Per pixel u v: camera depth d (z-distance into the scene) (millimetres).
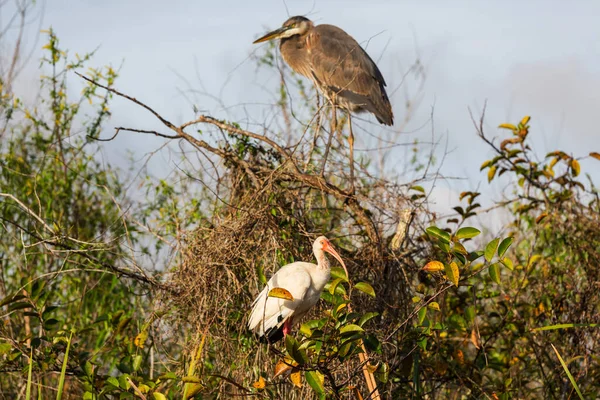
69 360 9961
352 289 10484
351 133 12852
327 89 15039
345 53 15000
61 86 15477
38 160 15125
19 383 12281
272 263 10852
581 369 11656
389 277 10922
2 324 10391
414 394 10727
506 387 10922
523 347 12453
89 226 14797
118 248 13977
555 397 11695
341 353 7926
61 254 12594
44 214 14234
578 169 12938
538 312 12297
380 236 11352
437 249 11406
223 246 10352
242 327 10219
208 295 10211
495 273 8398
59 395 8445
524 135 12961
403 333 10055
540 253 13203
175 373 10297
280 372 8531
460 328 11203
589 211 12961
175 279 10547
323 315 10219
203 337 9750
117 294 13383
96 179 15258
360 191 12117
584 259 12555
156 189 13352
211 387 9828
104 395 9531
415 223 11508
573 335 12102
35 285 9859
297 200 11484
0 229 13898
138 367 9797
